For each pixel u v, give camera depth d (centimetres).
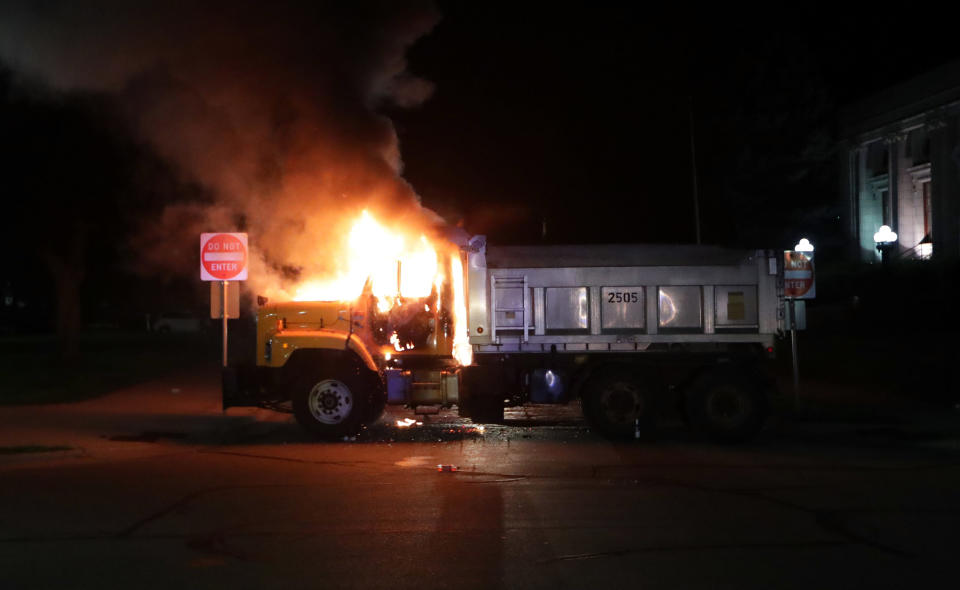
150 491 988
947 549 743
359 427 1388
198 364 2905
